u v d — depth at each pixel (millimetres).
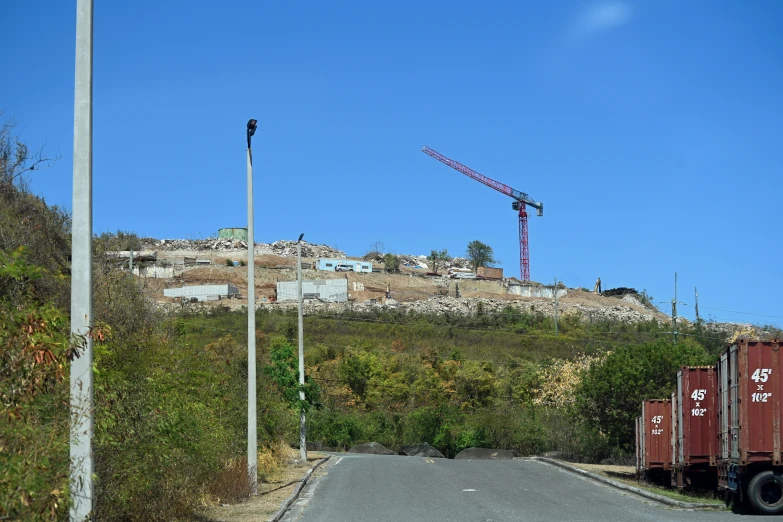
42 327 8156
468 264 165250
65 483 7918
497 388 62031
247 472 19266
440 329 88312
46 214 18969
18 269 8141
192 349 17500
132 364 12195
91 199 8852
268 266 125125
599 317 109188
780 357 15805
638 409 27219
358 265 132250
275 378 30859
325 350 70062
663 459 22312
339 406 61000
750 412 15656
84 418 8477
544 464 32250
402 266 151750
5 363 7859
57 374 8328
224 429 20641
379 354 70438
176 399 13562
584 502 17938
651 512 15938
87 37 9023
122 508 11367
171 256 123938
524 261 172875
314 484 23062
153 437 12008
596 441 39344
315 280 111562
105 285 18266
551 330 90875
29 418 8016
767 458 15516
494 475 25766
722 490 17969
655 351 27703
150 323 18844
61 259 18156
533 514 15633
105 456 10555
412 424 55281
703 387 19172
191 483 14547
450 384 62875
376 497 19203
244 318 83312
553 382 51875
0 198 17703
